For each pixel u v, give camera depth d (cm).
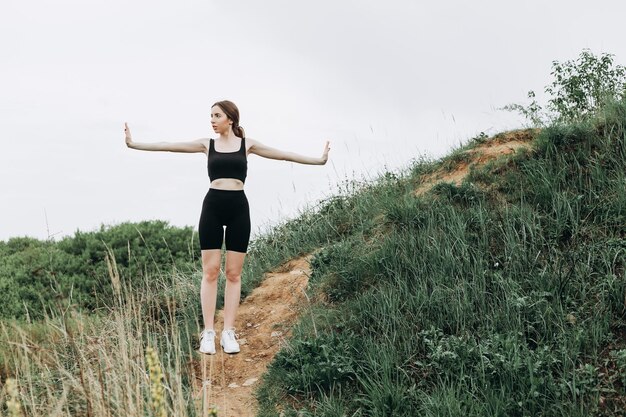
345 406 466
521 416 420
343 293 614
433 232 628
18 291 1079
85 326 575
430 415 422
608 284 507
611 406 416
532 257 570
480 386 449
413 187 809
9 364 511
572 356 453
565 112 859
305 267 739
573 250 564
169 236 1336
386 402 446
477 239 612
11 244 1392
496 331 496
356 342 520
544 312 499
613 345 462
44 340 580
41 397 459
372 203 832
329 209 880
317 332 564
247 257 877
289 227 915
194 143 574
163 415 346
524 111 847
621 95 809
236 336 631
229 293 583
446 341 487
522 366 445
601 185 636
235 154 562
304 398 492
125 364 429
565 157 692
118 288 527
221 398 520
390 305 541
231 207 559
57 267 1204
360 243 687
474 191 686
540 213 630
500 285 533
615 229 586
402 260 609
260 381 536
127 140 562
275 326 627
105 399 409
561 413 409
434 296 548
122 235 1327
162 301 705
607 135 699
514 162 723
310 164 596
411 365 482
